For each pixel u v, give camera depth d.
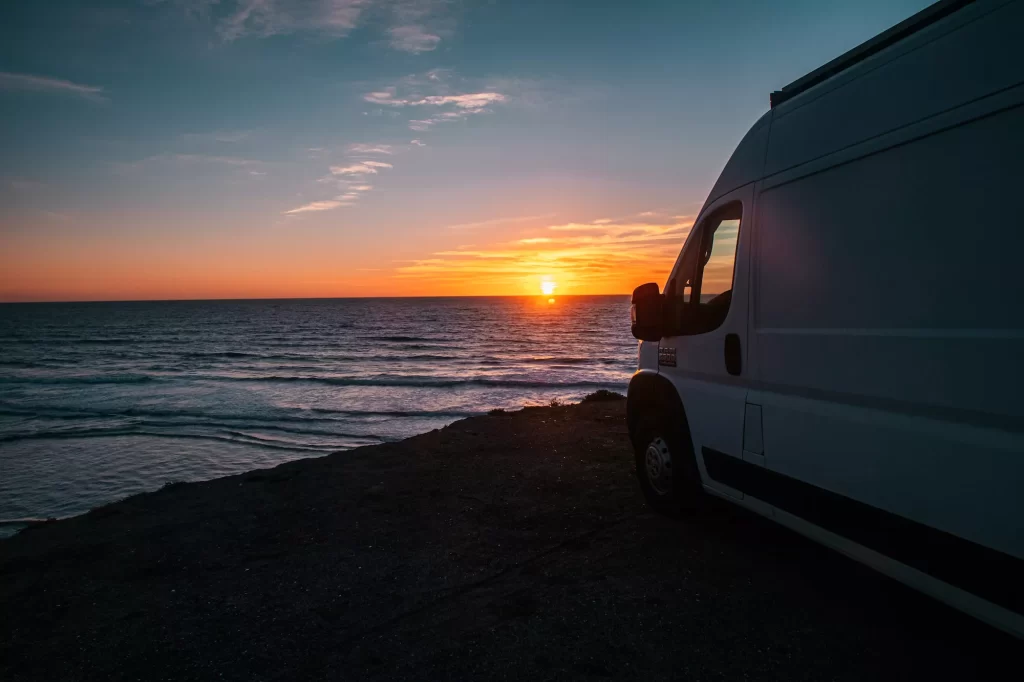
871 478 2.68
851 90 2.90
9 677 2.89
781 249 3.30
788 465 3.23
